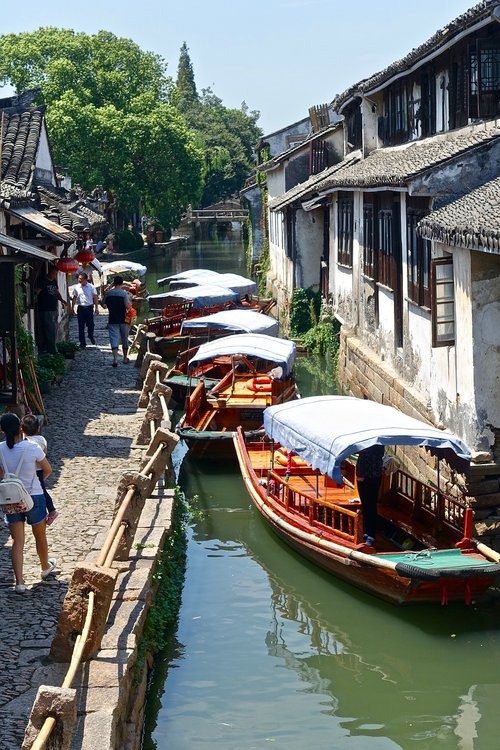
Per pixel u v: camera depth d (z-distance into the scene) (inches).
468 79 566.6
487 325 482.9
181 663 402.6
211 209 3700.8
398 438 448.1
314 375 983.0
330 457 445.7
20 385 607.8
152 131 2332.7
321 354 1069.8
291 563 511.2
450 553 440.8
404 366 660.7
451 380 527.5
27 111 917.2
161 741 344.5
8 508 365.4
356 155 1007.0
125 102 2413.9
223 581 486.9
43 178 1037.8
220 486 642.2
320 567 493.7
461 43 594.6
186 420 695.7
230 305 1208.8
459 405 511.8
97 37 2447.1
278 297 1407.5
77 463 553.9
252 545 537.6
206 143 3993.6
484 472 478.3
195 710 365.4
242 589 477.4
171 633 426.6
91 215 1127.0
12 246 506.3
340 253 968.3
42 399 707.4
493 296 481.7
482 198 504.7
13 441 370.9
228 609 454.3
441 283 516.1
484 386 483.8
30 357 653.9
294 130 1765.5
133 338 1085.8
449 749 339.6
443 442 450.3
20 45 2370.8
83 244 1096.2
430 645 418.3
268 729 353.4
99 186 2209.6
